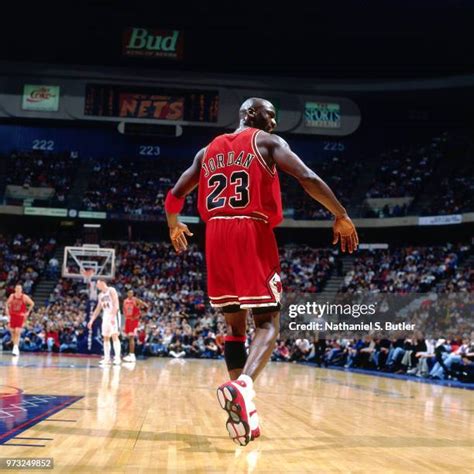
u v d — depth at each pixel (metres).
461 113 43.97
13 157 44.19
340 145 47.03
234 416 3.70
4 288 35.47
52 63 40.81
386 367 20.36
